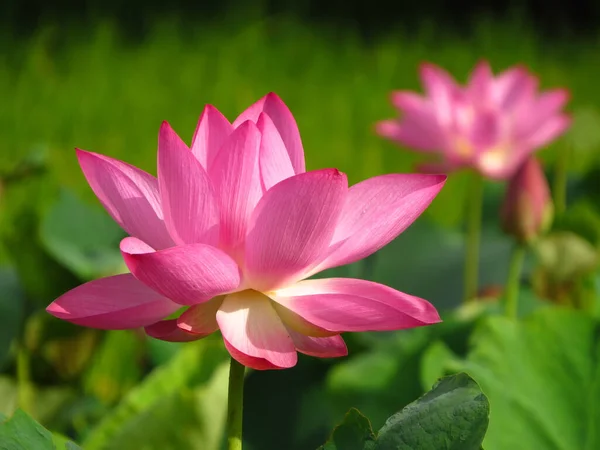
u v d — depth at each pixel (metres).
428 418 1.04
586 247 1.59
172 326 1.05
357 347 1.49
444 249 1.79
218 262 1.02
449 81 1.78
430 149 1.77
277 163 1.06
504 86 1.79
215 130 1.08
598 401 1.21
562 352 1.24
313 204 1.03
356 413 1.05
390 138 1.80
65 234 1.67
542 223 1.51
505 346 1.24
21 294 1.56
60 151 3.41
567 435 1.20
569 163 2.37
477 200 1.74
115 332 1.45
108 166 1.07
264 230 1.04
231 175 1.05
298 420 1.41
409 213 1.07
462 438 1.04
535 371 1.23
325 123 4.00
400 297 1.05
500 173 1.74
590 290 1.59
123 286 1.06
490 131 1.72
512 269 1.52
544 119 1.76
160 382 1.29
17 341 1.49
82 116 3.90
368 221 1.07
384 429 1.05
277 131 1.07
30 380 1.44
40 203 1.87
